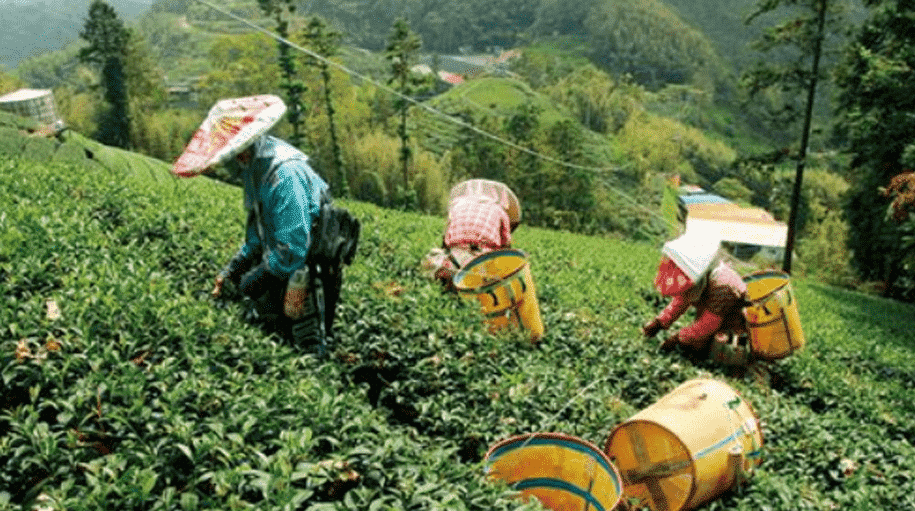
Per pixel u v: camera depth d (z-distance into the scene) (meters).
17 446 3.70
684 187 109.44
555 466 4.59
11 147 16.02
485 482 3.98
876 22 25.56
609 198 85.25
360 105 80.19
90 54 71.56
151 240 7.68
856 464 6.41
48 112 28.20
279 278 5.23
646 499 5.21
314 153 71.94
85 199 8.72
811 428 6.87
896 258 33.75
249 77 89.25
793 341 8.70
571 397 5.99
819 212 88.31
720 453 5.20
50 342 4.34
